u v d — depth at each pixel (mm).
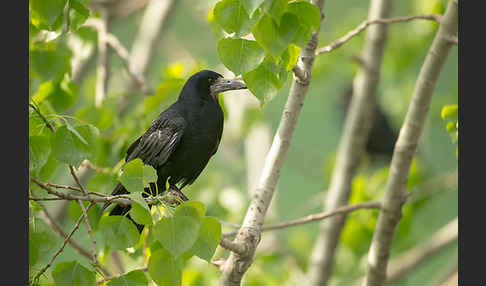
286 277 13102
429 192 13336
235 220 13070
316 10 6023
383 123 15969
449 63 17109
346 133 13672
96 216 8578
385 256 9711
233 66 6188
